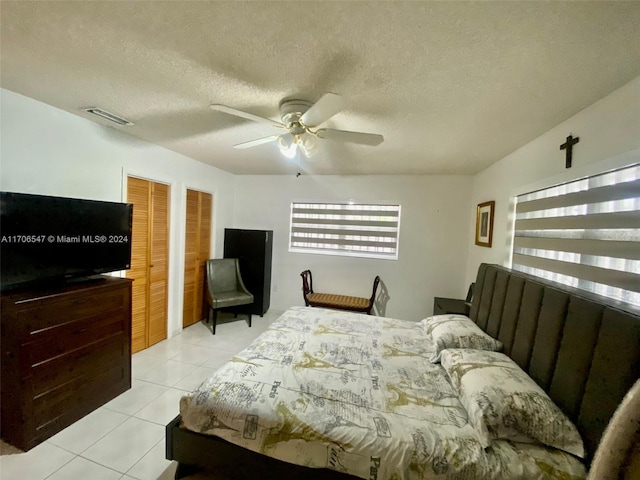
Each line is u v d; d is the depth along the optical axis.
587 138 1.68
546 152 2.11
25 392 1.69
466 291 3.91
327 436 1.28
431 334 2.33
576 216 1.76
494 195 3.06
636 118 1.35
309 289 4.41
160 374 2.62
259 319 4.20
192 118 2.21
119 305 2.26
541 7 0.99
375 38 1.19
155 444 1.80
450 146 2.61
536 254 2.19
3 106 1.84
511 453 1.18
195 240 3.87
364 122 2.10
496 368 1.57
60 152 2.16
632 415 0.51
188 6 1.06
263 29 1.17
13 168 1.91
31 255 1.86
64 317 1.88
